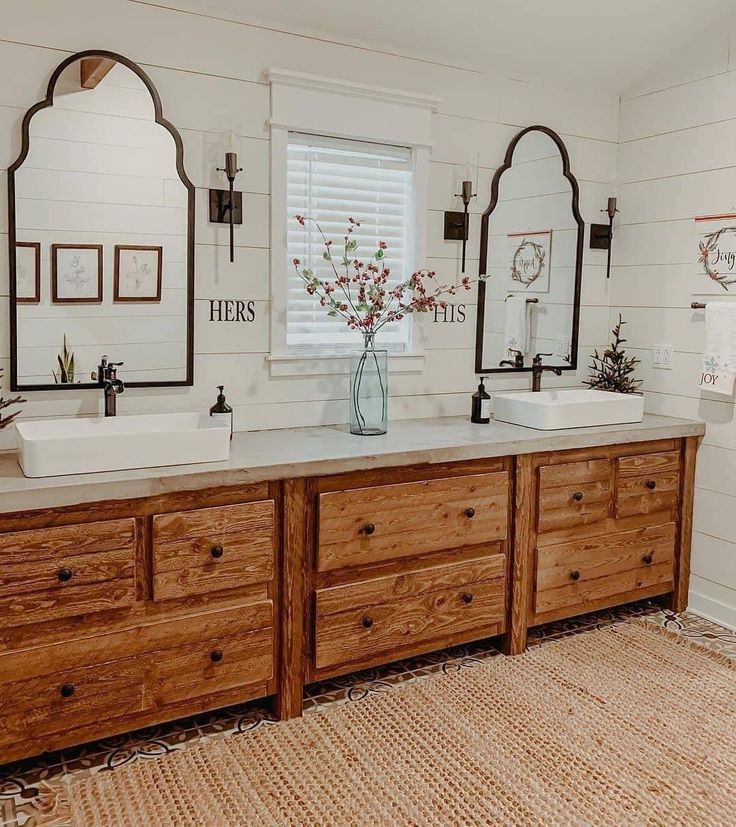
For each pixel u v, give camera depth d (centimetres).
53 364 258
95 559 215
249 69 279
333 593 254
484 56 321
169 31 264
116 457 223
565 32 312
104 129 257
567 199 354
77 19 250
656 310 353
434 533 273
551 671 283
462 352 338
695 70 329
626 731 244
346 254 307
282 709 249
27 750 213
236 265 285
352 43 296
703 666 289
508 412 321
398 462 260
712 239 326
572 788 215
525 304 350
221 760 227
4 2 239
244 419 293
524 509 292
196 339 281
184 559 228
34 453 212
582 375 370
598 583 317
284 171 289
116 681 223
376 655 268
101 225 260
